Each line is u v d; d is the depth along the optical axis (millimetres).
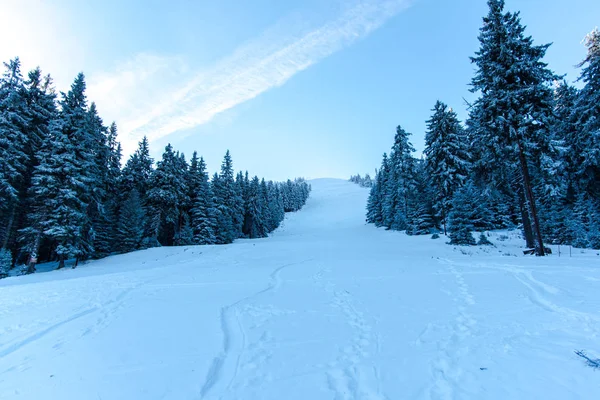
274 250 20984
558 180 17953
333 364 4102
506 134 15719
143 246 29797
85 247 22172
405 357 4211
